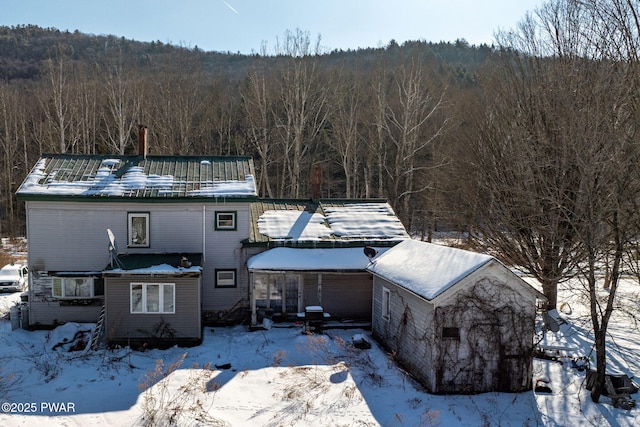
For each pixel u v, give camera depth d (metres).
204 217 21.62
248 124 49.72
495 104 28.11
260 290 22.47
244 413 13.16
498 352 15.02
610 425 13.05
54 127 46.56
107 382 14.78
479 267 14.60
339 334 20.66
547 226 21.25
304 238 22.58
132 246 21.19
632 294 26.64
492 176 25.80
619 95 17.42
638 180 14.62
